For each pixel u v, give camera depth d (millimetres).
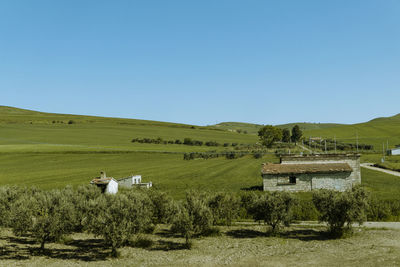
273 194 33438
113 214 25828
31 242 29656
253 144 170875
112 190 56312
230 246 28203
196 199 31484
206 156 120438
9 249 26656
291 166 53969
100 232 25422
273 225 32594
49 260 24344
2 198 34906
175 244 29297
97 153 122188
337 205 29953
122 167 99375
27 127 189500
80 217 29016
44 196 29016
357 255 24484
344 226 32562
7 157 110000
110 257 25359
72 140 159250
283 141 189000
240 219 40750
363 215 30219
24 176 81250
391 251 25078
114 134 186000
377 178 63625
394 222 35656
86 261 24312
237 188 58406
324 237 30469
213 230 32719
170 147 154625
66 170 92125
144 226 28500
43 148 123188
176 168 97000
